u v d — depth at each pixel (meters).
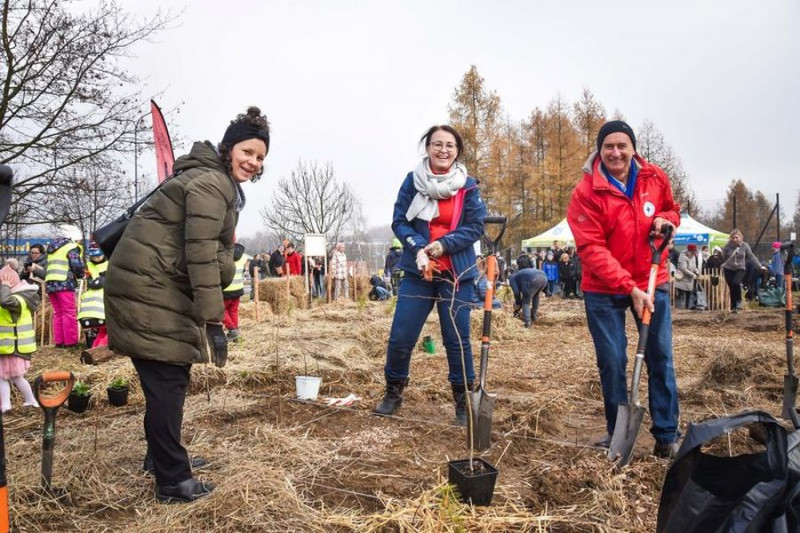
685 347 8.41
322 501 2.99
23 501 3.01
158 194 3.04
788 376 4.60
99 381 5.51
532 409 4.71
